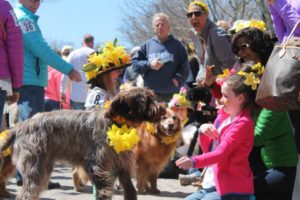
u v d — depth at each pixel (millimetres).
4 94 5988
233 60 6840
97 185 4984
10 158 6207
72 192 7211
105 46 5852
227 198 4344
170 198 7152
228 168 4355
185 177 6637
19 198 5246
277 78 4020
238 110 4461
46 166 5285
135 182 8359
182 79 8805
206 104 6531
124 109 4844
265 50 5152
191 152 6230
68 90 10555
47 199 6680
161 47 8711
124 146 4750
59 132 5203
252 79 4418
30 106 7109
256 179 4949
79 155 5148
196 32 7340
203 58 7680
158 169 7426
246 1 21781
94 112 5121
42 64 7266
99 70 5734
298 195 4410
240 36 5184
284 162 4922
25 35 7008
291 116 4879
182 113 7641
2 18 5934
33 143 5281
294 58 4016
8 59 6023
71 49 12203
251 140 4379
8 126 10461
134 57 8820
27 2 7145
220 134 4449
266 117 4805
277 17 4941
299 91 3980
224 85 4492
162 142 7277
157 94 8633
